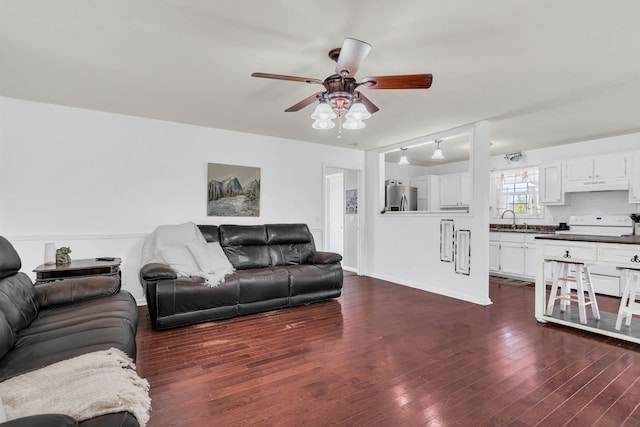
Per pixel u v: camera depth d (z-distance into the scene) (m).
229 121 4.13
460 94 3.16
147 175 4.02
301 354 2.59
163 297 3.09
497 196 6.39
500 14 1.91
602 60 2.48
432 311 3.76
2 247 2.11
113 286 2.63
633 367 2.39
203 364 2.42
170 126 4.16
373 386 2.12
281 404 1.92
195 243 3.70
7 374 1.34
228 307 3.45
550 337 2.97
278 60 2.49
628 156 4.51
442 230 4.61
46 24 2.02
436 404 1.92
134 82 2.92
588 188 4.89
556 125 4.25
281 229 4.66
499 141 5.17
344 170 6.75
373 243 5.84
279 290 3.78
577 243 3.11
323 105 2.35
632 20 1.96
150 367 2.37
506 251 5.73
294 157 5.16
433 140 4.77
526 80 2.84
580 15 1.92
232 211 4.60
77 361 1.35
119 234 3.85
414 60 2.48
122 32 2.11
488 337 2.96
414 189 7.04
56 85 2.99
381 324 3.31
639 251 2.74
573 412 1.85
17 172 3.38
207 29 2.07
